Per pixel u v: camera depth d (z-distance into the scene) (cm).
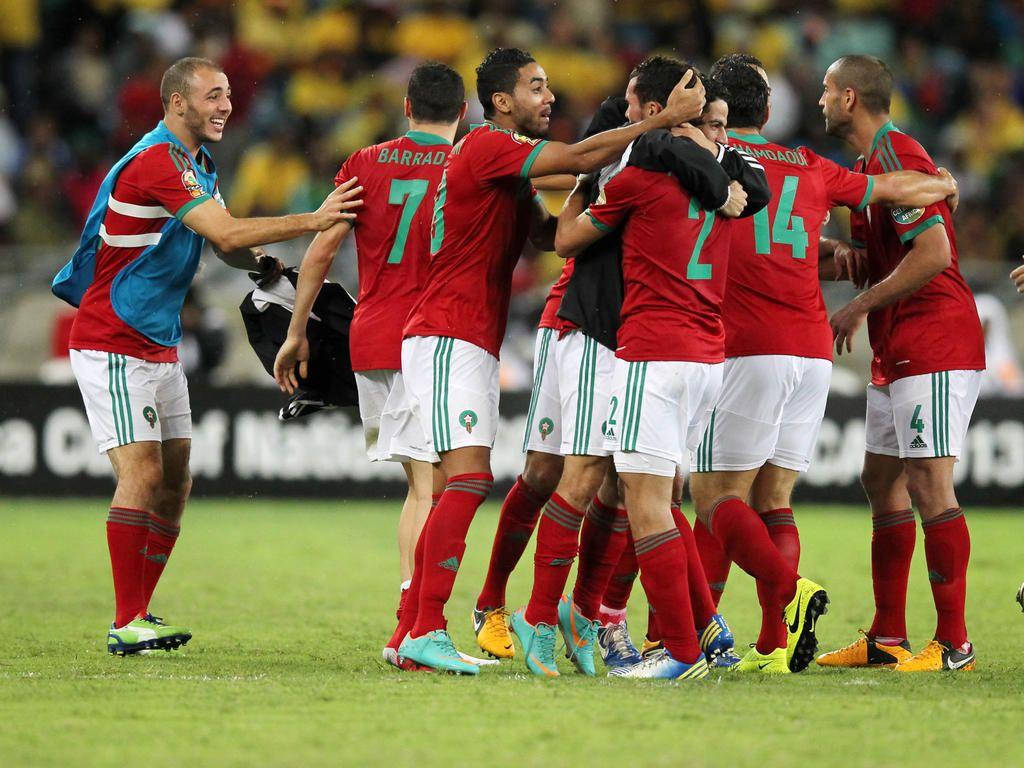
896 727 1384
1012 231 5684
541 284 5116
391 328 1914
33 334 4334
